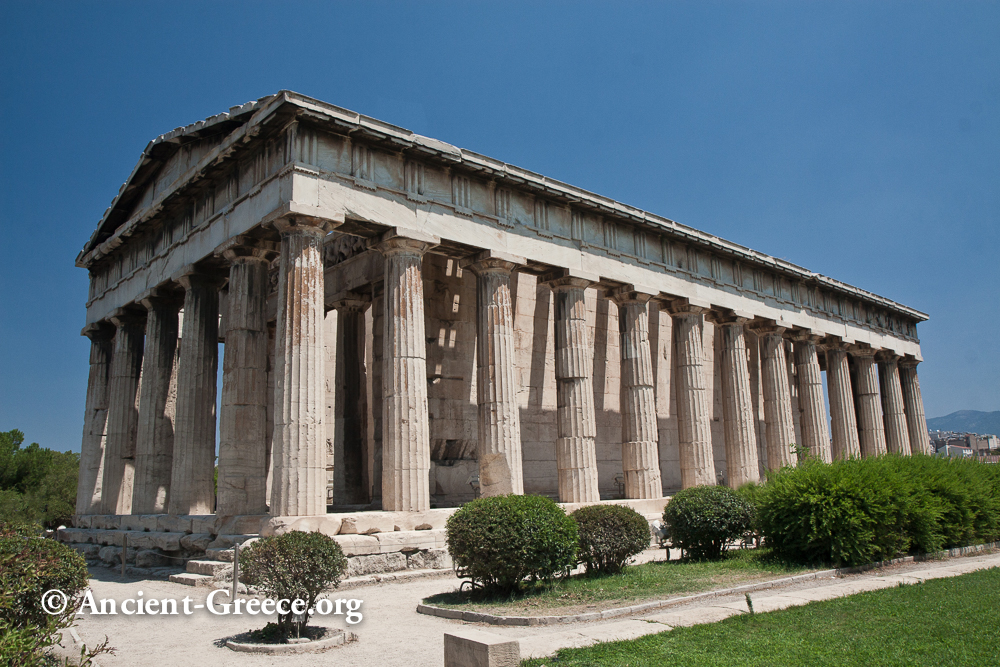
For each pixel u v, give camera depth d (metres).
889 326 44.03
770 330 34.81
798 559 18.39
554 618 11.84
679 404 30.06
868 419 41.34
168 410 26.67
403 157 21.98
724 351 32.62
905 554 19.70
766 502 19.22
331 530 18.23
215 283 24.62
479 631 8.77
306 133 19.98
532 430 29.20
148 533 22.75
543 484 29.11
